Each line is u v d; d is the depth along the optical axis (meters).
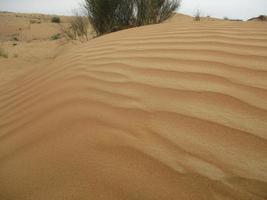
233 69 1.94
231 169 1.15
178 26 3.54
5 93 3.06
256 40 2.44
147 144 1.35
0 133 1.91
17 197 1.21
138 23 6.62
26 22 22.44
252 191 1.05
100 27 6.80
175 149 1.30
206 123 1.44
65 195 1.15
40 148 1.51
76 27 7.66
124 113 1.64
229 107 1.55
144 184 1.14
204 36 2.76
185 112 1.56
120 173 1.21
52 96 2.19
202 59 2.17
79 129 1.57
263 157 1.20
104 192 1.13
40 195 1.18
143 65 2.29
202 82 1.84
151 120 1.54
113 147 1.37
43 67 3.66
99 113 1.69
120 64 2.44
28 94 2.61
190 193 1.08
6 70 5.79
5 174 1.38
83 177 1.22
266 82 1.72
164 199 1.06
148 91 1.85
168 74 2.03
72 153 1.38
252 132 1.34
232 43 2.43
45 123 1.78
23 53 7.83
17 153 1.54
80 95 2.00
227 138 1.33
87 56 3.02
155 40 2.94
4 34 17.55
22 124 1.92
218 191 1.07
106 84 2.09
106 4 6.44
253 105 1.53
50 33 16.27
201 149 1.28
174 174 1.16
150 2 6.59
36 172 1.32
